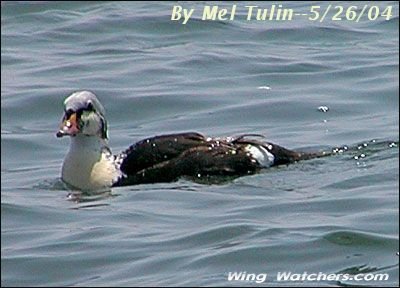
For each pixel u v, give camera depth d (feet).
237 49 91.61
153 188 59.11
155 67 86.28
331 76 83.05
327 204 55.83
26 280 48.96
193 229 53.16
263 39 94.84
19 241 52.95
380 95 77.77
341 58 87.86
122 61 88.84
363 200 56.08
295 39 94.73
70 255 50.88
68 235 53.31
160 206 56.65
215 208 56.03
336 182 58.75
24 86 81.66
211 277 48.11
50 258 50.67
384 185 58.03
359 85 80.38
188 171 60.03
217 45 93.15
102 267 49.70
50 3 105.81
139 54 90.99
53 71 86.33
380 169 60.49
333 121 72.43
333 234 51.60
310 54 89.40
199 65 86.69
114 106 76.84
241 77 83.35
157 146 60.85
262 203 56.29
